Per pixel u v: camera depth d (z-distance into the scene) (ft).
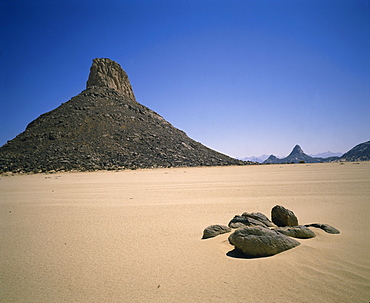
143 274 18.45
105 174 154.92
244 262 19.43
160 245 24.86
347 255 19.71
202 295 15.11
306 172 130.62
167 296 15.23
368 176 93.50
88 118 280.10
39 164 188.44
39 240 28.32
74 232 31.30
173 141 289.74
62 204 54.03
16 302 15.35
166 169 195.11
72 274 19.06
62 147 220.43
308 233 24.85
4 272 19.88
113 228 32.55
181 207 45.88
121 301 14.93
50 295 16.06
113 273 18.88
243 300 14.33
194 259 20.74
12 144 239.30
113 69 400.67
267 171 151.33
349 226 28.76
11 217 41.88
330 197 50.47
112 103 332.19
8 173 172.55
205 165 241.96
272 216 30.07
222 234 26.73
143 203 52.08
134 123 299.58
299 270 17.51
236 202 49.06
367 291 14.57
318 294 14.57
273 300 14.17
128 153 227.20
